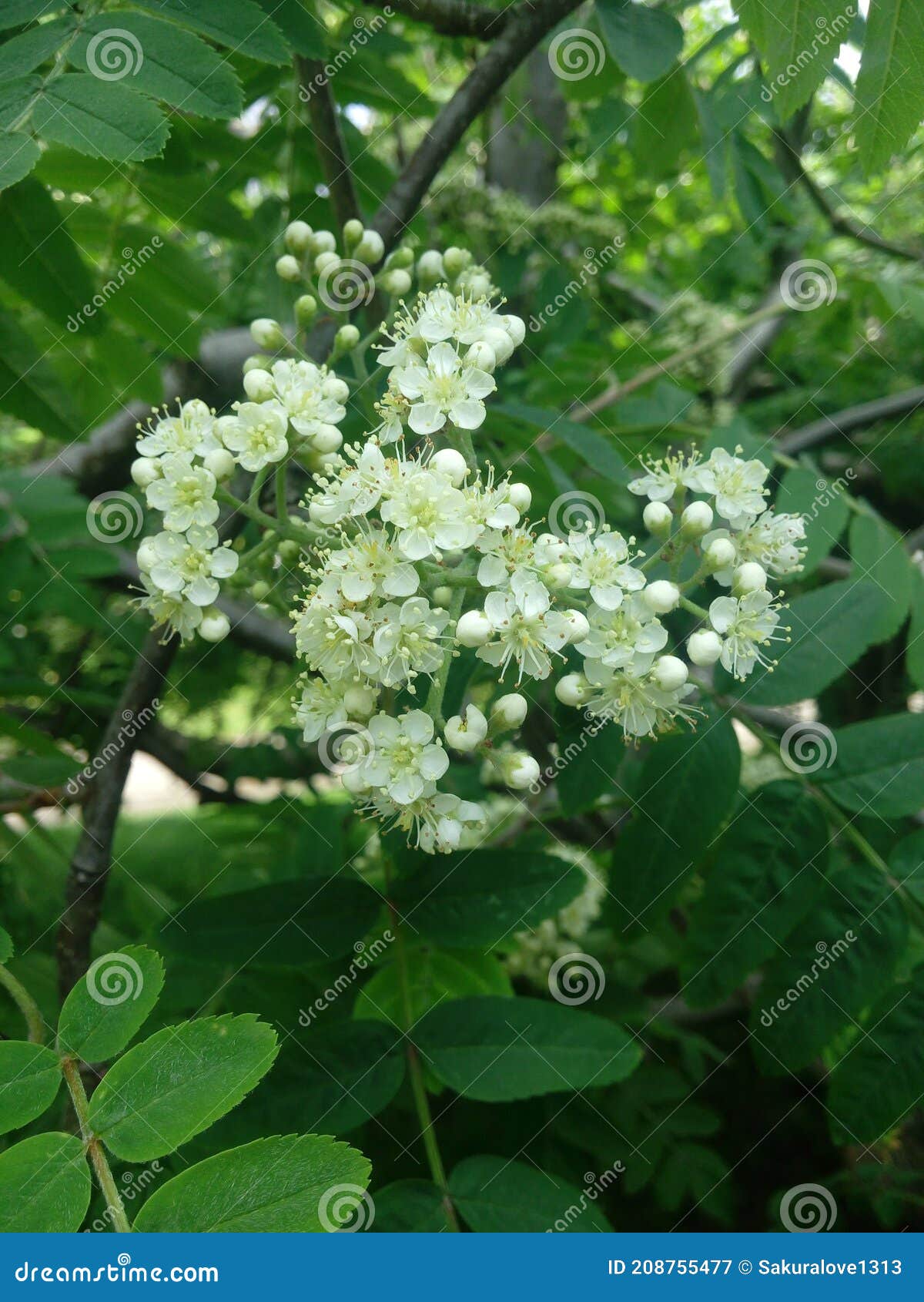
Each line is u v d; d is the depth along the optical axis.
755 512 0.13
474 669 0.14
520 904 0.13
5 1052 0.10
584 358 0.23
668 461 0.14
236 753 0.26
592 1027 0.13
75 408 0.16
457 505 0.12
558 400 0.22
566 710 0.14
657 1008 0.18
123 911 0.23
